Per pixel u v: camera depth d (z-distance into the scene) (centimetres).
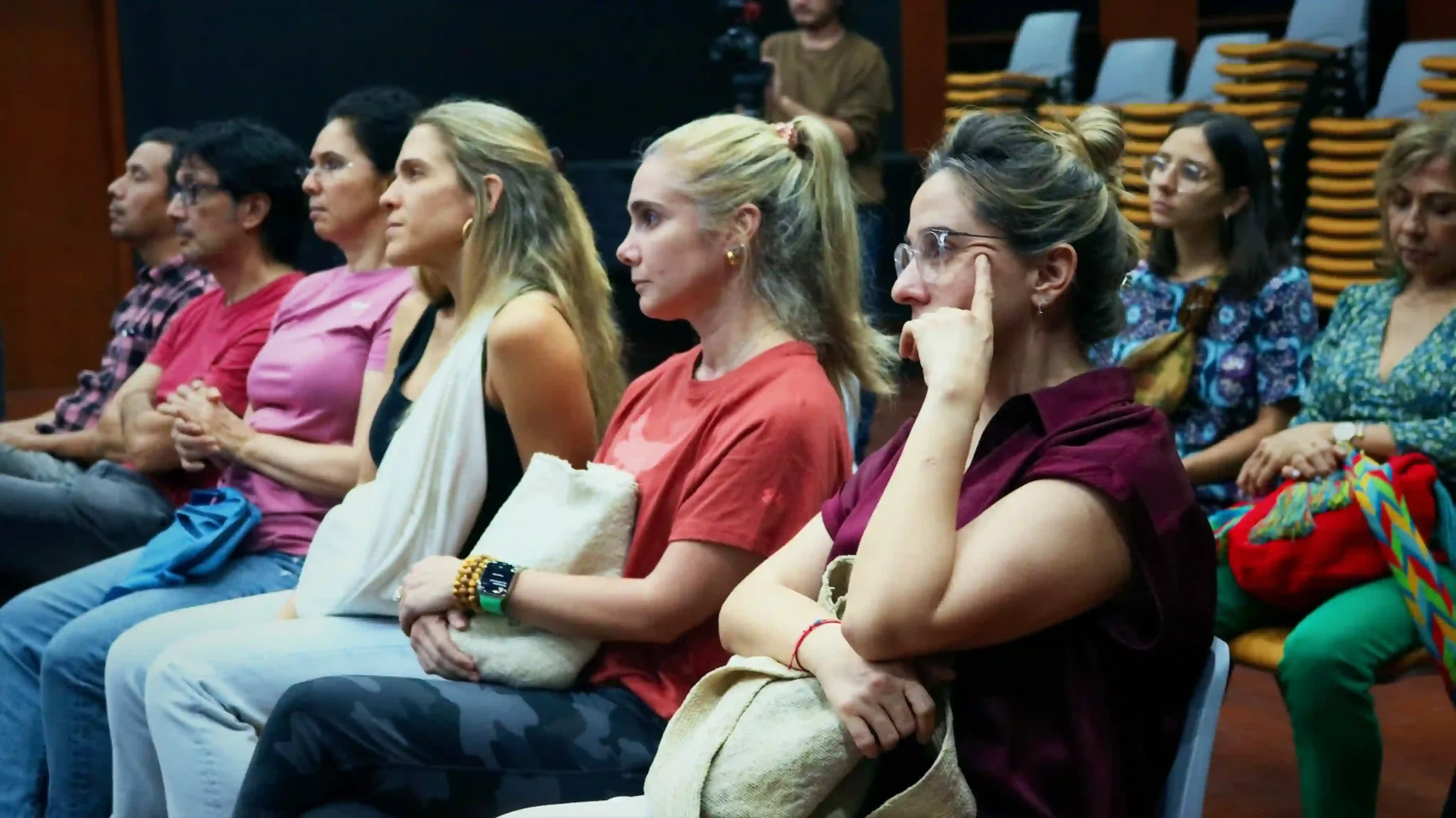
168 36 1000
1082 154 224
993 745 207
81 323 1023
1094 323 222
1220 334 399
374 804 267
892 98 698
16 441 480
